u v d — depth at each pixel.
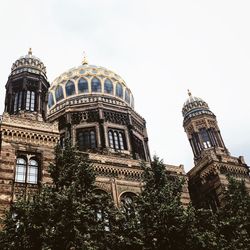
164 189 23.86
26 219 19.36
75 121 44.56
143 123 49.66
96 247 19.80
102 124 43.53
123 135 44.56
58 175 23.48
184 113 53.56
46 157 29.34
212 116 51.28
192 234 21.23
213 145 48.19
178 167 38.34
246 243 23.38
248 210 27.03
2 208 24.98
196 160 48.09
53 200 20.48
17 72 38.16
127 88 52.41
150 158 46.94
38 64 39.44
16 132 29.55
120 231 22.02
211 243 21.42
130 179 34.09
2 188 26.00
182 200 35.22
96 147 41.84
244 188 29.98
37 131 30.47
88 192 22.66
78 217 19.70
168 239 20.98
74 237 19.03
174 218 21.30
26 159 28.84
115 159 35.00
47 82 39.16
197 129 50.28
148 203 22.75
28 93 36.88
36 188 27.27
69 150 24.48
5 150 28.09
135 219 22.22
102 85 49.19
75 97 47.78
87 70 51.00
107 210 23.31
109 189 32.28
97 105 45.44
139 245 21.22
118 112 46.22
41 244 18.88
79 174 23.06
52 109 48.09
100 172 33.09
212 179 37.97
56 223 19.23
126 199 32.69
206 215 24.67
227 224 24.61
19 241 18.81
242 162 40.31
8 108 36.31
